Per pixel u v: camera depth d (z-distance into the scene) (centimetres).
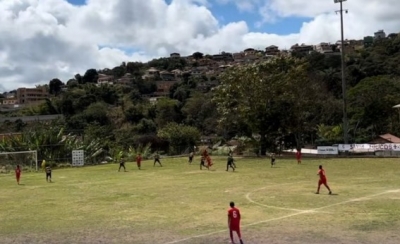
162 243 1745
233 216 1672
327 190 2942
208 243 1719
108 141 7150
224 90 6262
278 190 3005
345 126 5791
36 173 5088
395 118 8531
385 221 1959
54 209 2580
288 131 6275
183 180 3791
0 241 1856
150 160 6309
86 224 2134
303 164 4838
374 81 8994
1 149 5741
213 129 9981
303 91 6197
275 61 6225
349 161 4950
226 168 4709
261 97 6088
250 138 6462
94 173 4762
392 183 3184
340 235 1755
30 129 6794
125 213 2378
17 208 2652
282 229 1891
